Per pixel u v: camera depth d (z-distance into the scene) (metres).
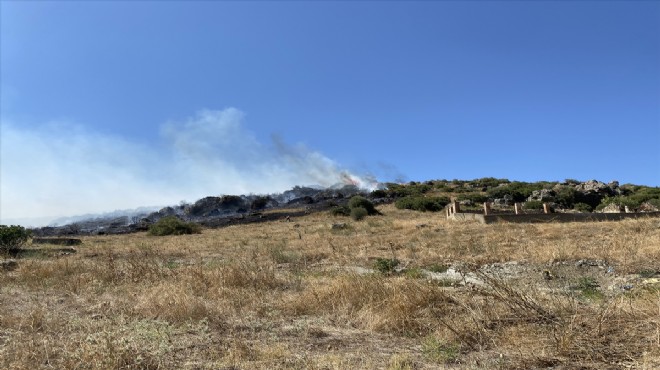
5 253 15.72
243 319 6.20
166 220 36.56
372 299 6.52
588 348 4.35
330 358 4.53
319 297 7.07
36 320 5.81
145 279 9.19
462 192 57.81
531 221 25.75
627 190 51.38
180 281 8.54
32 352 4.46
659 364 3.92
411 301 6.16
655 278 8.62
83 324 5.65
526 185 56.78
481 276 6.66
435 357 4.55
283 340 5.30
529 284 6.61
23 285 9.07
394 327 5.68
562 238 16.59
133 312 6.38
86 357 4.21
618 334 4.63
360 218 38.03
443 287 7.42
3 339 5.14
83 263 12.02
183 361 4.46
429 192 58.91
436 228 24.52
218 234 31.39
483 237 18.78
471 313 5.38
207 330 5.62
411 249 15.39
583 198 46.84
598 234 17.23
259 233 29.91
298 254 15.22
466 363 4.40
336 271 11.22
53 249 19.91
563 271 9.65
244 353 4.65
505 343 4.82
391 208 47.38
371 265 12.62
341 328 5.88
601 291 7.67
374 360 4.53
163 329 5.28
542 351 4.42
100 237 35.88
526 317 5.28
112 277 9.57
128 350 4.36
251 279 8.76
